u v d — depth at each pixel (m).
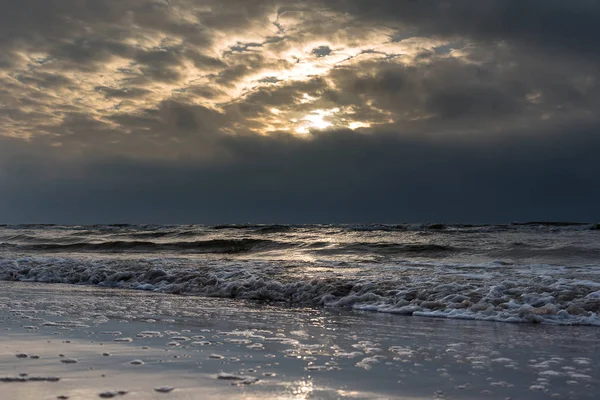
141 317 6.98
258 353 4.69
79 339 5.16
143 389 3.36
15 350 4.56
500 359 4.61
